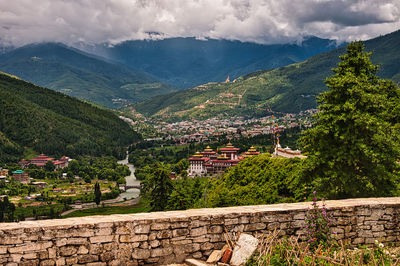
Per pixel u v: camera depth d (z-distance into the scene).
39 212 144.00
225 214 12.00
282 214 12.52
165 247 11.37
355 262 11.17
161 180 49.66
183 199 48.41
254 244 11.54
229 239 11.84
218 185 55.66
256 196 41.25
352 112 23.41
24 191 189.00
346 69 26.05
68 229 10.54
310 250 12.04
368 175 23.95
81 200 167.25
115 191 177.38
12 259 10.09
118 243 10.96
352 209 13.02
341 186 24.73
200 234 11.73
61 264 10.45
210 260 11.41
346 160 23.95
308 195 29.42
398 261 11.27
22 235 10.18
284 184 40.78
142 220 11.20
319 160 24.55
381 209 13.35
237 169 50.75
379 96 24.47
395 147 23.50
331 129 24.03
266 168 46.09
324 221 12.38
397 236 13.39
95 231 10.77
